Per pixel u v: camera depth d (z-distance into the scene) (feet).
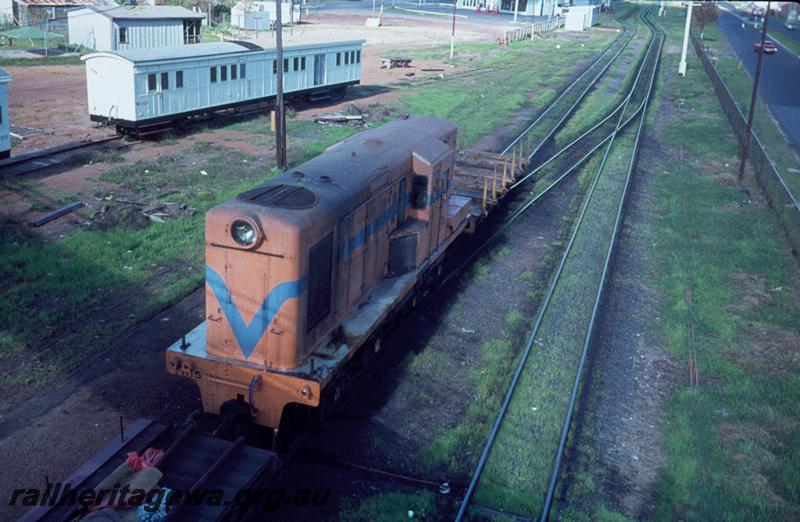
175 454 28.53
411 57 189.47
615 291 55.77
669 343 48.26
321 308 35.04
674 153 101.81
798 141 113.19
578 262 60.80
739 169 93.09
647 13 422.00
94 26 163.63
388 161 42.39
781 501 33.17
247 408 32.96
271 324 32.58
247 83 108.37
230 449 28.76
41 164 78.33
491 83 152.66
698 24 298.35
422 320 48.73
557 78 161.89
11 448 33.04
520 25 299.58
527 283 56.39
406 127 50.26
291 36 216.95
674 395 41.70
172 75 94.48
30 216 61.72
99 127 98.68
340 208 35.42
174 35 173.06
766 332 50.60
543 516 30.68
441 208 49.47
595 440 37.06
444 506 31.35
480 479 33.19
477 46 218.59
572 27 290.35
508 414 38.52
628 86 155.74
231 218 31.73
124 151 87.51
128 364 40.86
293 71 116.98
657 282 58.59
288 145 93.71
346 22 273.13
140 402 37.27
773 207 76.74
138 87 89.71
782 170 92.89
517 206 74.49
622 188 82.58
